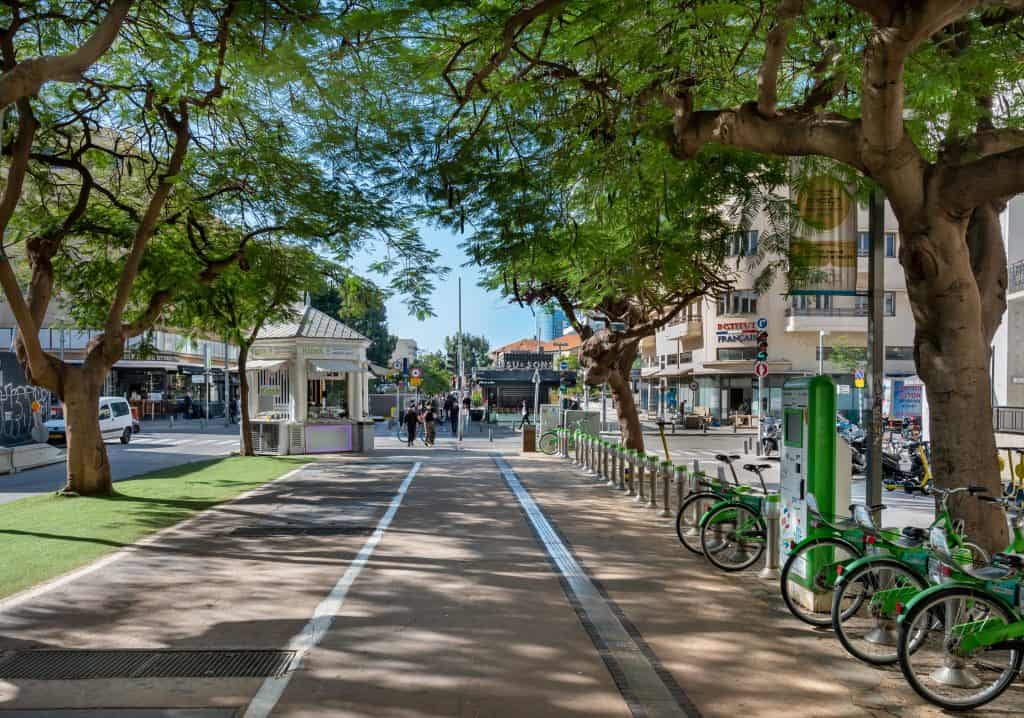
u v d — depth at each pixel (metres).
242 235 16.89
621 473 15.49
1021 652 4.73
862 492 16.83
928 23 5.50
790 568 6.39
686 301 14.08
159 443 31.95
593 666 5.27
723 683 5.02
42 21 11.34
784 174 9.84
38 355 13.59
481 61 8.75
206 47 10.12
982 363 6.28
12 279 12.72
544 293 16.55
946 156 7.30
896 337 44.34
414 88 9.73
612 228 12.20
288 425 25.33
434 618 6.36
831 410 6.72
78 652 5.49
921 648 5.48
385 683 4.91
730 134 7.10
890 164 6.18
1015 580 4.95
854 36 7.59
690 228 11.56
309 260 18.22
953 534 5.67
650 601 6.99
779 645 5.80
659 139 8.41
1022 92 9.08
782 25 6.30
